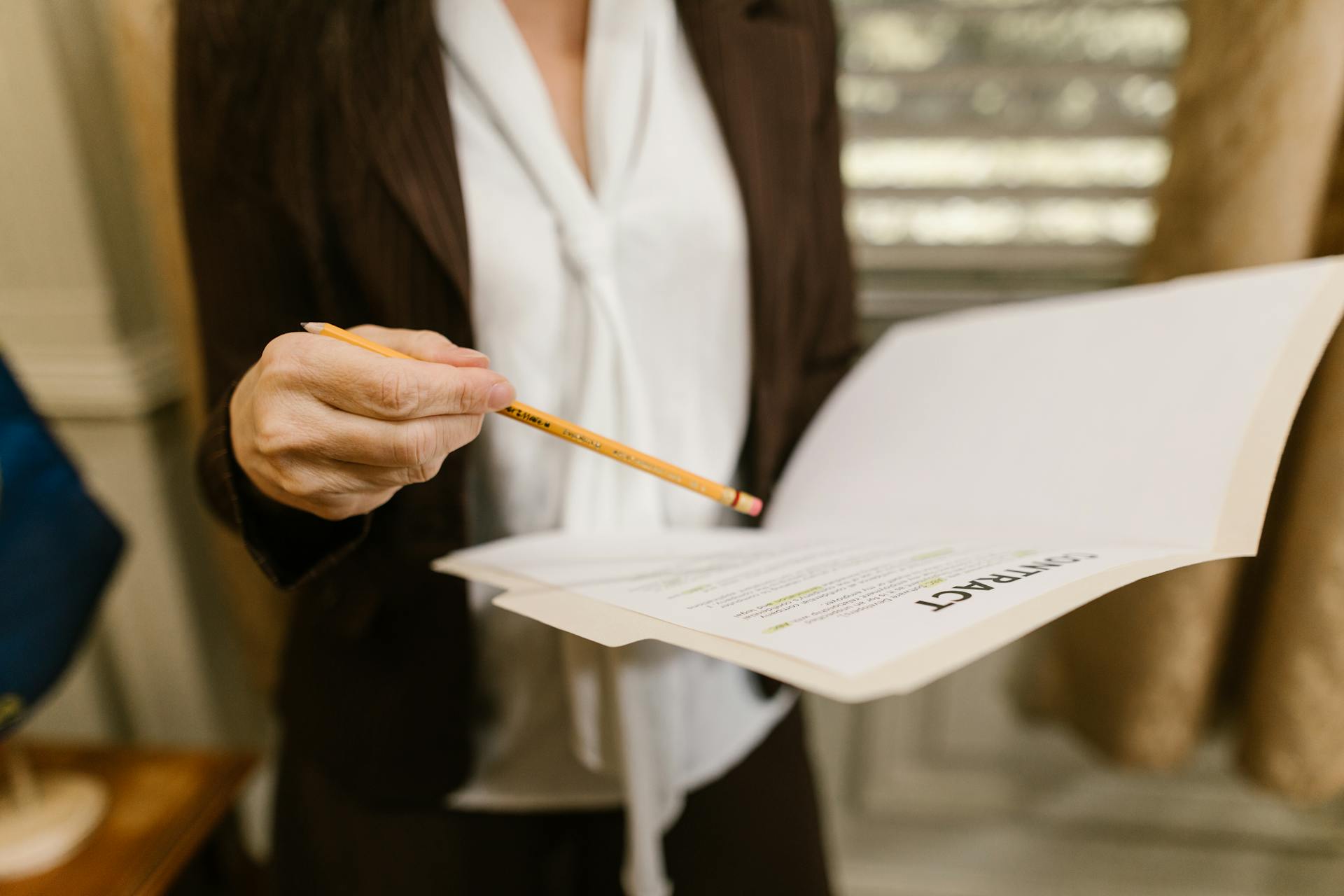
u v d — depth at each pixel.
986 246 0.91
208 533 0.97
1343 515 0.70
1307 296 0.44
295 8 0.48
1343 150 0.70
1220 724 0.96
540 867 0.66
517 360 0.53
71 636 0.64
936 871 1.17
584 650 0.51
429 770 0.57
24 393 0.61
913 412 0.58
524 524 0.57
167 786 0.76
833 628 0.33
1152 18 0.85
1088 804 1.10
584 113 0.54
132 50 0.69
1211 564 0.77
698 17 0.55
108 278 0.80
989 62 0.88
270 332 0.52
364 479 0.39
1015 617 0.33
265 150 0.49
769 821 0.67
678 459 0.57
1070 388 0.51
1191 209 0.72
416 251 0.49
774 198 0.55
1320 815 1.05
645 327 0.55
